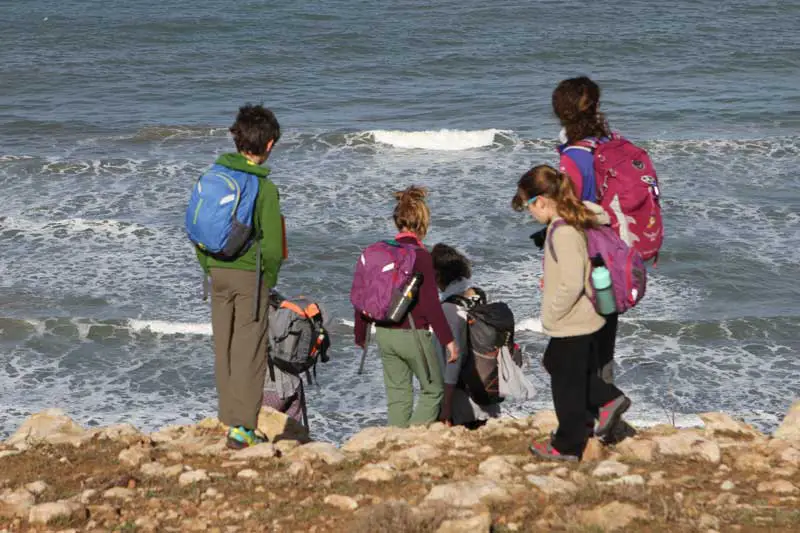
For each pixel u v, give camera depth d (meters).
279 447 11.61
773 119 72.31
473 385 13.81
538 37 111.50
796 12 124.19
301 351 13.51
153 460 11.11
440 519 8.38
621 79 90.19
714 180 56.16
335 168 59.12
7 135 69.50
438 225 47.88
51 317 37.12
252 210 10.45
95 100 84.12
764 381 32.31
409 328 12.69
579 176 9.73
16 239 46.12
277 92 87.50
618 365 33.53
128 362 34.12
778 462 10.14
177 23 123.12
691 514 8.49
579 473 9.77
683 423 29.25
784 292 40.44
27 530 8.90
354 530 8.39
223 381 11.21
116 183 55.94
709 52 101.56
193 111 79.56
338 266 43.16
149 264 43.22
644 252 9.73
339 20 123.81
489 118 75.50
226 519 9.03
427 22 121.94
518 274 41.81
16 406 30.70
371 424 29.05
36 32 120.12
